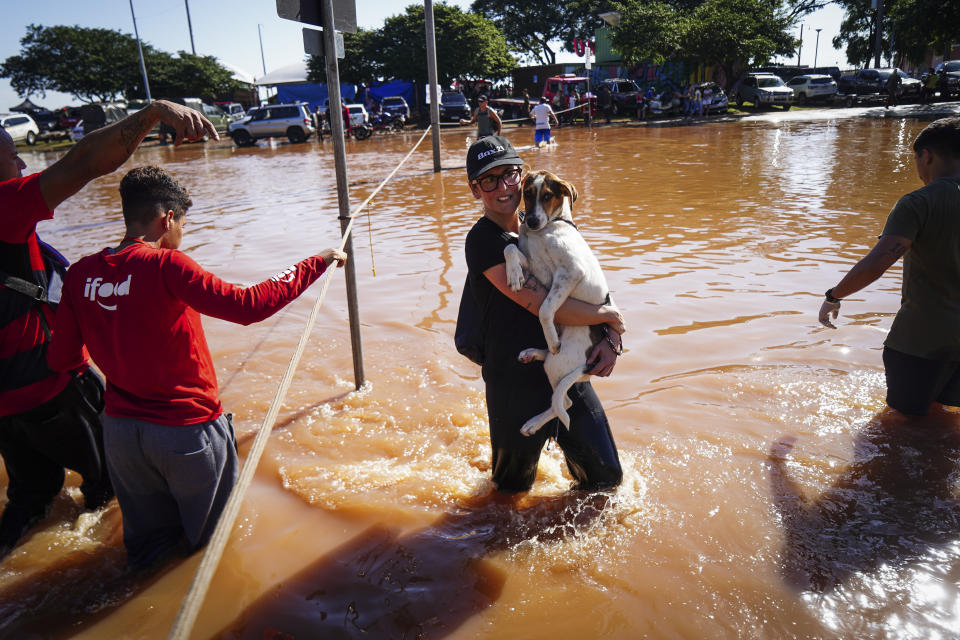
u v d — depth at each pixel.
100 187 17.81
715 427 3.62
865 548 2.59
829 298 3.47
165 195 2.59
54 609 2.49
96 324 2.46
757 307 5.48
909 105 29.94
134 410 2.53
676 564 2.56
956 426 3.52
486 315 2.87
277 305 2.53
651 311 5.50
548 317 2.60
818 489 3.01
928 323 3.36
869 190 10.41
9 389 2.81
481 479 3.27
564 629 2.27
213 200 13.56
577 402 2.86
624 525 2.80
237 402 4.27
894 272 6.25
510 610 2.37
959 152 3.23
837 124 23.03
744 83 33.19
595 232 8.43
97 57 49.31
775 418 3.69
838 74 38.66
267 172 18.88
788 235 7.80
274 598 2.47
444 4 43.69
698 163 14.73
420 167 17.50
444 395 4.25
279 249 8.45
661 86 36.53
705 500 2.96
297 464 3.48
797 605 2.31
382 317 5.77
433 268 7.21
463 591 2.47
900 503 2.88
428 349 5.00
